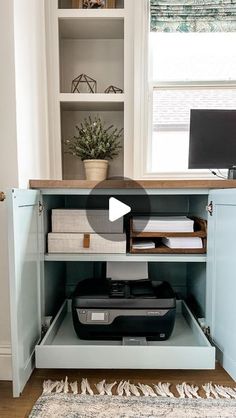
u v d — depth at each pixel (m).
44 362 1.05
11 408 0.96
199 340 1.21
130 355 1.05
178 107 1.70
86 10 1.51
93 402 0.98
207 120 1.43
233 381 1.11
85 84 1.71
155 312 1.18
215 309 1.16
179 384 1.09
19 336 0.98
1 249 1.13
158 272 1.78
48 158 1.55
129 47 1.56
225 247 1.06
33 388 1.07
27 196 1.05
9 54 1.08
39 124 1.41
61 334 1.32
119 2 1.63
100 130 1.54
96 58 1.70
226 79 1.68
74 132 1.74
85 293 1.23
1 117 1.10
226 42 1.67
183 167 1.72
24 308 1.03
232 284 1.01
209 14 1.58
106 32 1.65
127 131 1.60
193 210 1.58
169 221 1.28
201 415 0.92
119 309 1.18
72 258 1.25
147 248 1.28
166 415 0.92
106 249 1.27
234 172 1.43
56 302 1.55
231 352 1.02
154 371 1.18
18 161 1.11
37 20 1.39
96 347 1.06
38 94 1.40
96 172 1.50
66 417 0.91
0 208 1.12
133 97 1.58
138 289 1.29
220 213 1.10
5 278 1.14
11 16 1.07
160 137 1.72
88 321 1.18
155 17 1.58
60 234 1.27
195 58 1.69
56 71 1.55
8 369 1.14
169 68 1.70
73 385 1.08
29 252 1.08
